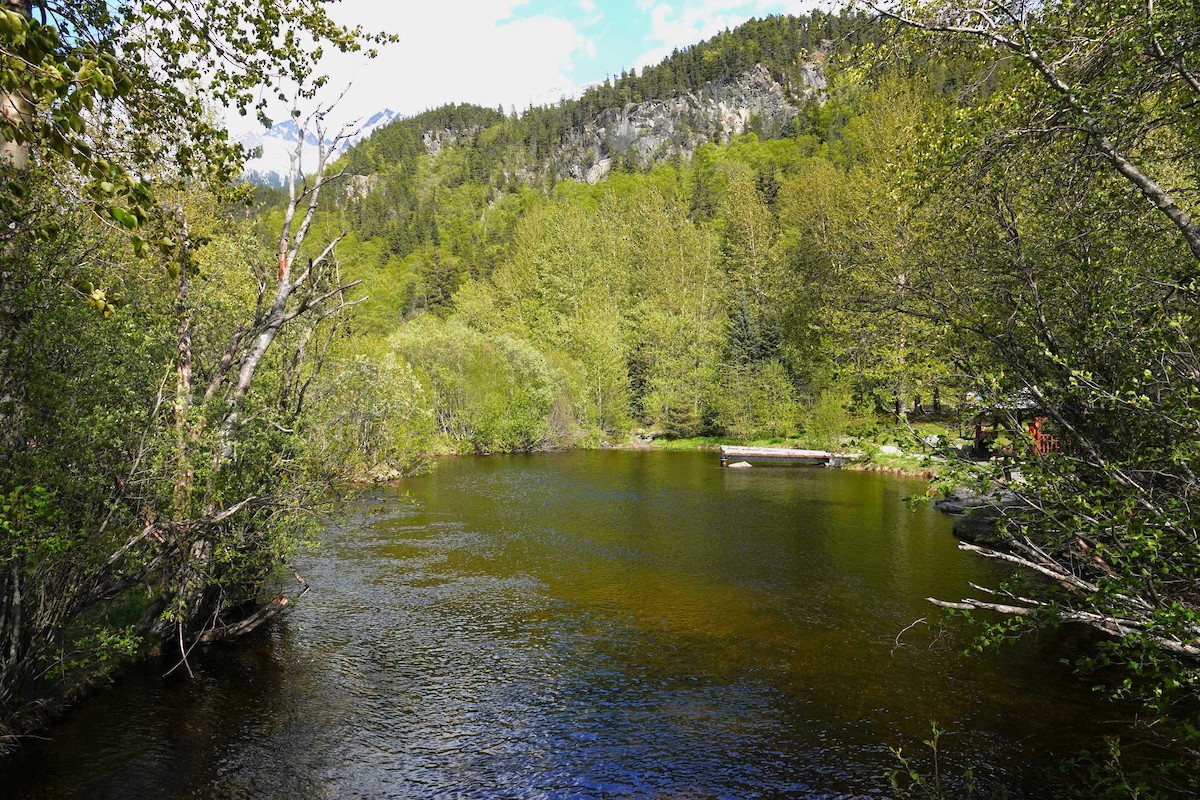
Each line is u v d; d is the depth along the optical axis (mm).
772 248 62219
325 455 13469
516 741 8914
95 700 9742
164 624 11148
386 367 17641
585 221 82062
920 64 9477
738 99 176625
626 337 64188
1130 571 4766
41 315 7594
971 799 7359
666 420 57469
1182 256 8117
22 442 7836
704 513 24281
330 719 9445
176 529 9562
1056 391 6832
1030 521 6172
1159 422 5824
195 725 9203
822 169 56219
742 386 52219
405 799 7691
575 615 13617
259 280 13070
